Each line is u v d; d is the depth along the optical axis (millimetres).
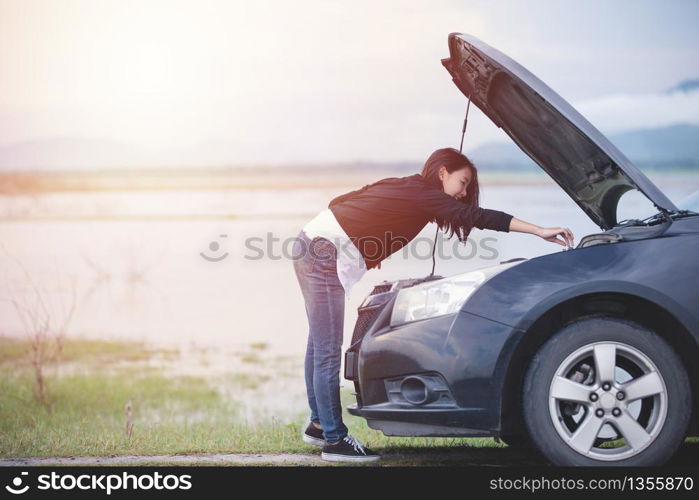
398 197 4062
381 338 3721
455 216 3986
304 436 4570
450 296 3648
